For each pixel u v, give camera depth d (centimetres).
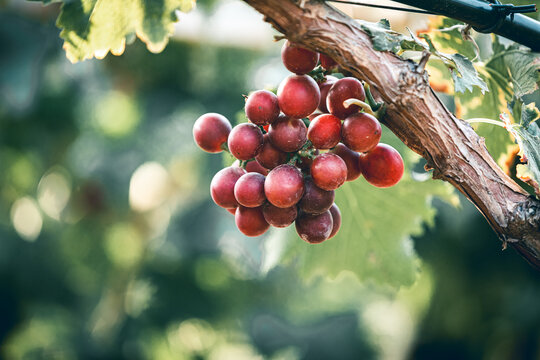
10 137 444
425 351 495
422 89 99
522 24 115
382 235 209
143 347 484
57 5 357
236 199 118
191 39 427
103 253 531
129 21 139
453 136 104
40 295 536
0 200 503
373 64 98
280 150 113
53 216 545
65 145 473
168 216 527
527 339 412
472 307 434
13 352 507
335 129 106
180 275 504
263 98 109
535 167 120
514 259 401
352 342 652
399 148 200
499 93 151
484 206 109
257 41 441
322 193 110
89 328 510
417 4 107
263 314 609
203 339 521
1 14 346
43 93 417
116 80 466
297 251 215
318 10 94
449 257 420
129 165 516
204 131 122
